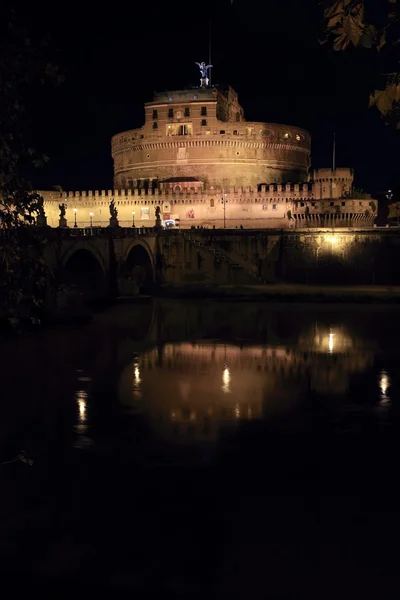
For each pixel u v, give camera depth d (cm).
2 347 5188
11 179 1098
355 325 6656
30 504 2275
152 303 8819
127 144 17262
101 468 2619
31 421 3244
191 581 1805
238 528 2120
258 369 4525
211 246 11306
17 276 1158
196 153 16250
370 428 3164
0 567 1872
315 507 2267
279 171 16875
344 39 575
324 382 4134
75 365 4572
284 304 8656
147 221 14888
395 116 604
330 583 1800
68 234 7775
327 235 11381
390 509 2245
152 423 3234
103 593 1739
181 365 4641
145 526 2128
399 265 11075
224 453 2808
